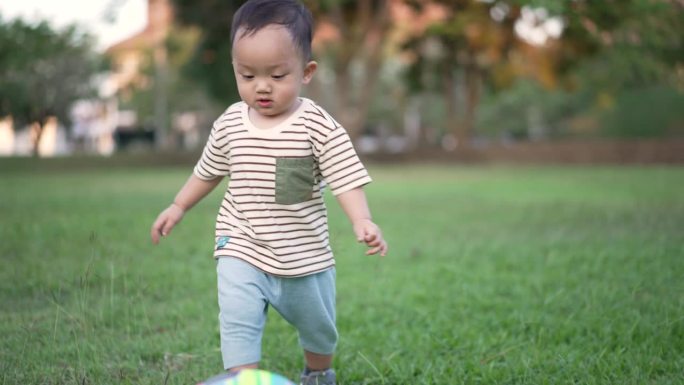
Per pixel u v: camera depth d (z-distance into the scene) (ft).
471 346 11.02
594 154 84.94
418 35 84.94
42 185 46.32
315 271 8.04
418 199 36.76
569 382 9.21
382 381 9.53
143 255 17.92
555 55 73.87
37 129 75.92
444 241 21.44
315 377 8.89
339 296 14.40
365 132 199.21
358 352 10.15
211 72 78.07
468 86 89.20
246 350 7.54
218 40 75.41
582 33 47.19
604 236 21.16
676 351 10.24
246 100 7.84
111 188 43.57
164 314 12.57
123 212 27.89
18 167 72.33
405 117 171.83
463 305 13.50
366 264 17.79
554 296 13.21
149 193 39.09
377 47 78.84
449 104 90.33
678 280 14.28
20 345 10.23
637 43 40.75
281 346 11.06
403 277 16.15
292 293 8.04
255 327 7.67
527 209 30.63
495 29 74.13
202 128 140.87
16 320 11.43
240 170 8.05
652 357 9.98
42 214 26.84
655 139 92.73
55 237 20.21
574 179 53.72
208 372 9.69
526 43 74.84
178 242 20.47
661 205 30.45
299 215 8.00
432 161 88.99
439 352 10.84
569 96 138.00
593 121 106.42
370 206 32.91
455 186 46.88
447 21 77.51
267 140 7.97
